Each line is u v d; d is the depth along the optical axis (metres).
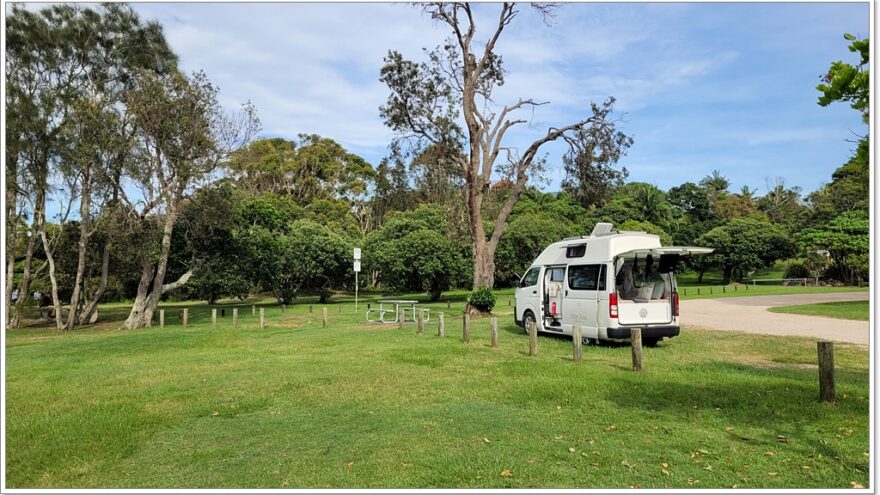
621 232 12.70
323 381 8.91
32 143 21.94
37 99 22.31
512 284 52.84
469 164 22.98
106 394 8.34
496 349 12.17
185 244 26.64
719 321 18.55
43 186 22.47
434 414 6.81
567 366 9.92
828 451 5.31
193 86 21.86
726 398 7.34
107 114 22.03
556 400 7.43
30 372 10.68
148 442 5.96
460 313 25.16
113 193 22.88
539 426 6.23
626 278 12.51
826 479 4.66
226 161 23.55
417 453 5.39
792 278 54.31
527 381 8.64
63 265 27.56
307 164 65.06
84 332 21.69
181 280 25.64
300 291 49.09
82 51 23.78
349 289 53.19
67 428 6.42
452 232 27.98
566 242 13.82
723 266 59.88
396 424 6.41
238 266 30.47
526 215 50.25
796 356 11.15
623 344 12.88
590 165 22.38
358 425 6.41
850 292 36.47
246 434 6.17
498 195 44.12
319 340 14.91
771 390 7.79
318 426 6.41
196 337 16.69
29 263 25.80
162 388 8.66
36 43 22.72
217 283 31.33
